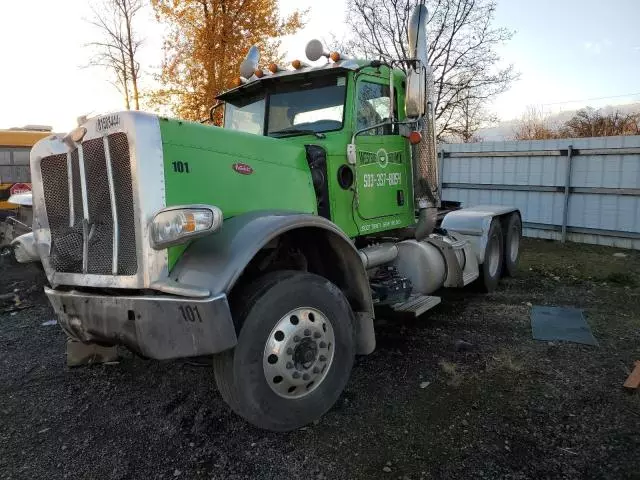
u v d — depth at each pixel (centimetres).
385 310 450
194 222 250
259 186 331
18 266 838
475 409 324
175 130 287
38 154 325
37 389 368
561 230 988
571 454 272
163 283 264
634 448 276
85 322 292
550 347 432
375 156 443
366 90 429
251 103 471
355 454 278
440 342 450
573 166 959
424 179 454
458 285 532
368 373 383
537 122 2562
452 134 1828
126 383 376
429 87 437
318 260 357
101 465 273
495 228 644
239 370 267
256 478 259
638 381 349
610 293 616
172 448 288
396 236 511
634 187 880
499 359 406
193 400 346
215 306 248
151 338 263
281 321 285
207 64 1090
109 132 277
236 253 263
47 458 280
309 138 405
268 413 279
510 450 277
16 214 909
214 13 1096
